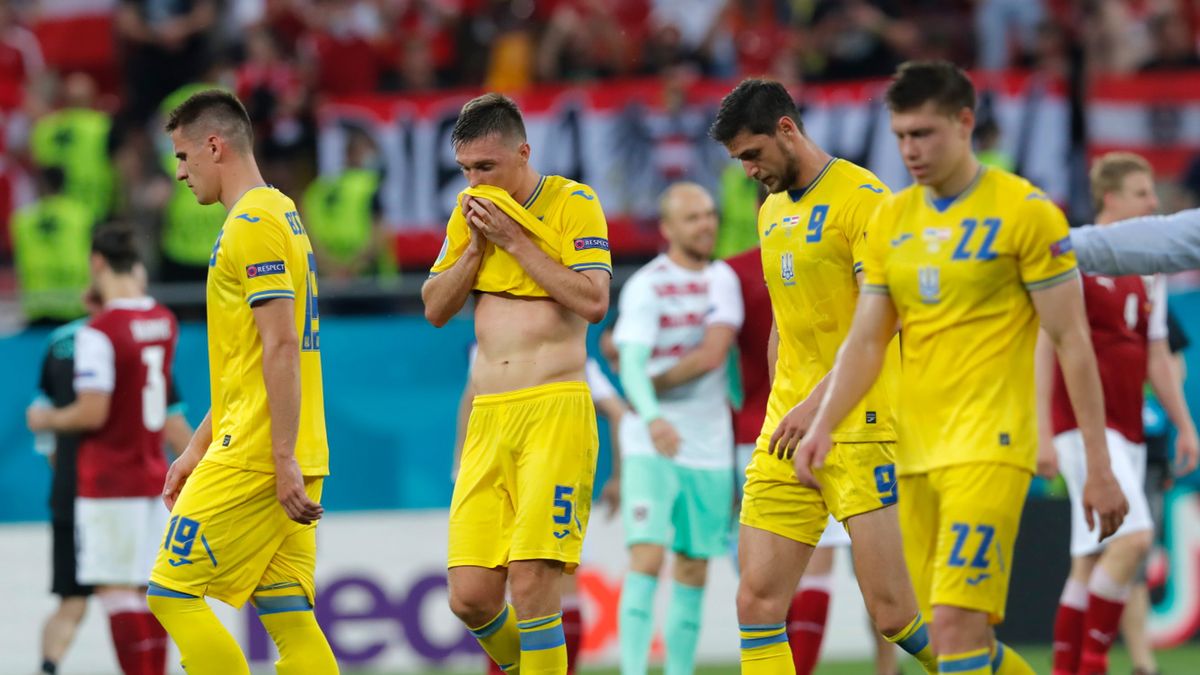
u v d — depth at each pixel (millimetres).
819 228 18125
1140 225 18719
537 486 18562
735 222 36875
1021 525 30469
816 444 16469
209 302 18547
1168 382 25844
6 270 39406
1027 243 16000
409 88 41562
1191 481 32312
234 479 18297
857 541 18266
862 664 30844
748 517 18781
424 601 31312
